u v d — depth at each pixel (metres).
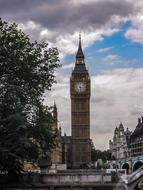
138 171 19.14
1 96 57.72
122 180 19.23
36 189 53.72
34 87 61.88
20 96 58.72
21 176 56.66
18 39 61.09
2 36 60.50
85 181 58.06
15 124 53.72
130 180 18.95
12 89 57.88
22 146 54.06
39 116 60.62
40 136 60.47
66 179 58.09
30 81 61.56
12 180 55.75
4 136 53.94
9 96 57.34
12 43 60.62
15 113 54.97
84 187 53.88
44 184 54.41
